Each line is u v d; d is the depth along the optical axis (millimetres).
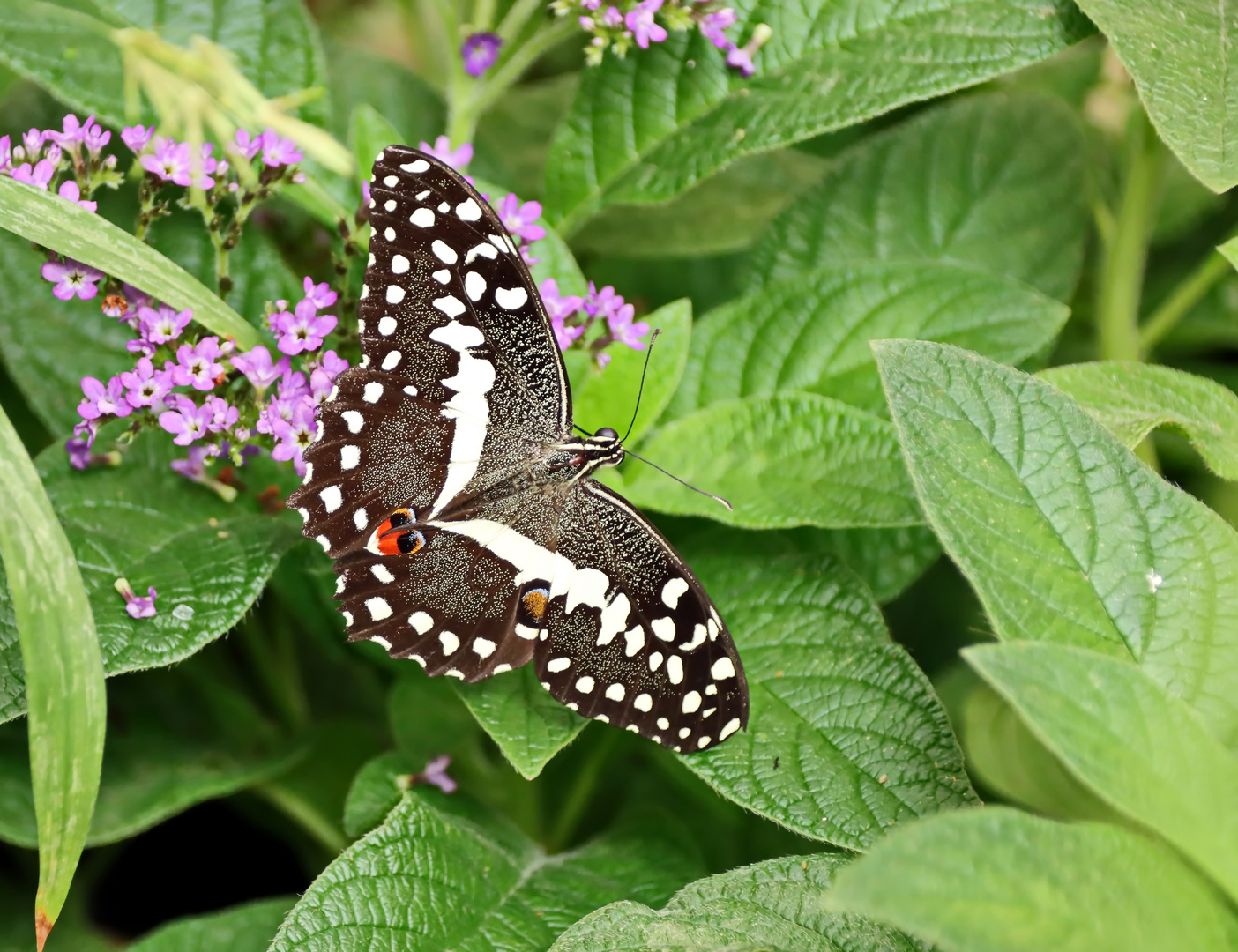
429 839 895
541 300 891
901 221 974
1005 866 830
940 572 1001
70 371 937
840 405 918
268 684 979
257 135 903
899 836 827
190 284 884
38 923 861
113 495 911
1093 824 836
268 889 980
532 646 886
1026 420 876
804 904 873
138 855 979
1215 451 896
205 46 895
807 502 910
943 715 892
